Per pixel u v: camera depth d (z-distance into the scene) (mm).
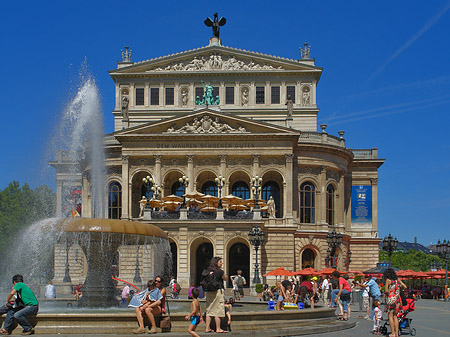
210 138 83688
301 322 28828
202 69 96000
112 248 32781
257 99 95562
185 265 74438
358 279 81688
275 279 80062
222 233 74688
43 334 23875
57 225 31344
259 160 84000
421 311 47531
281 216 87875
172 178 90188
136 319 24391
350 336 27016
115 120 95875
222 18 99562
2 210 109500
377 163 97938
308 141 89188
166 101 96000
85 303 33062
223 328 24969
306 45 98062
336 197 91938
